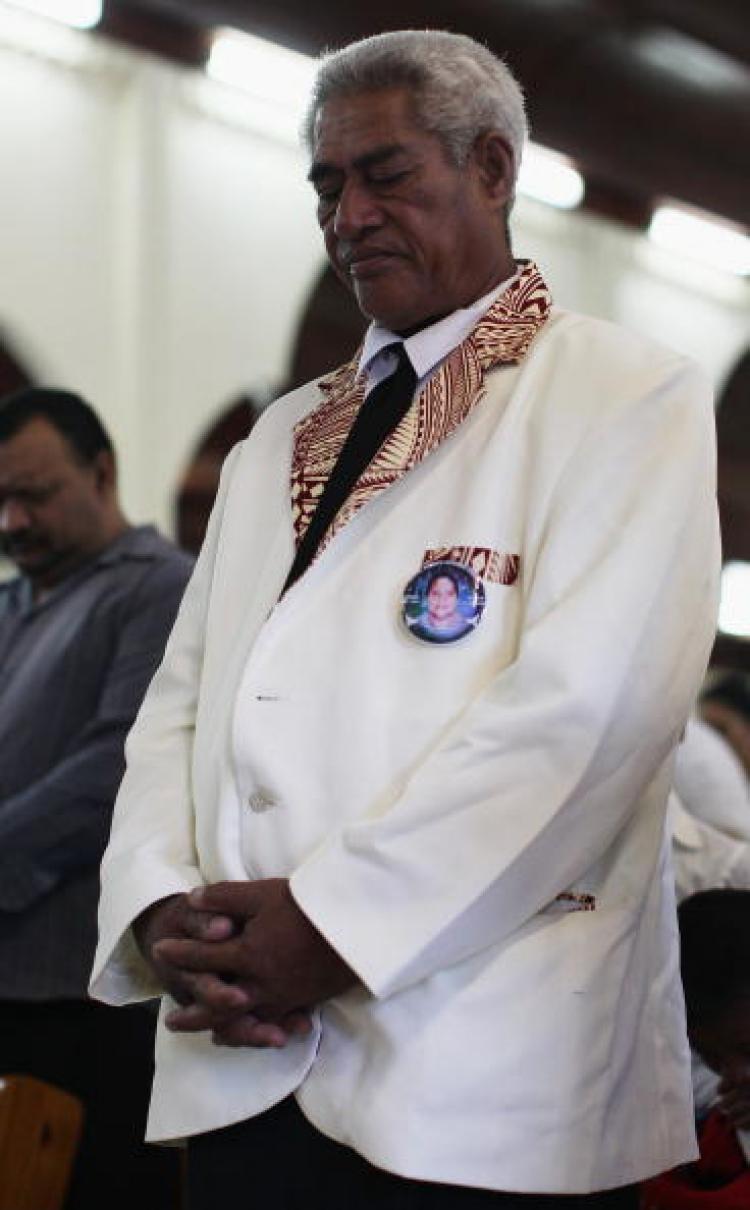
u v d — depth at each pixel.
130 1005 4.91
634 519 2.89
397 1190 2.77
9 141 9.95
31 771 5.07
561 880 2.82
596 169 12.18
